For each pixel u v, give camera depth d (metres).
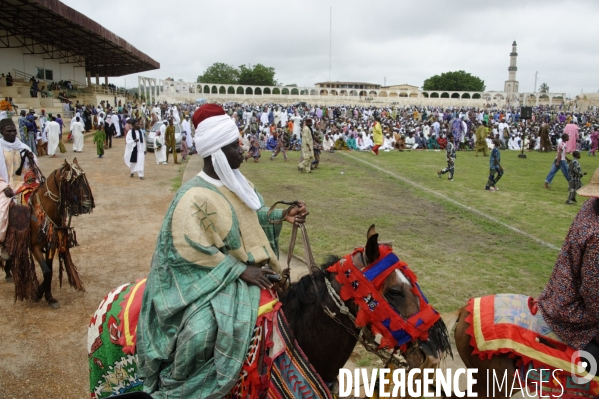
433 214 12.42
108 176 16.89
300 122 30.62
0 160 7.50
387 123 37.97
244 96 73.12
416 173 19.30
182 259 2.88
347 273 2.94
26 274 6.69
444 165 21.92
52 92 32.75
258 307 2.97
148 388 3.01
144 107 42.84
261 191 14.80
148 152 24.47
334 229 10.71
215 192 3.05
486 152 26.81
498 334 3.68
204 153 3.08
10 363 5.46
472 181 17.81
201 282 2.89
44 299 7.20
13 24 30.19
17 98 28.48
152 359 2.94
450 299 7.00
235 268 2.98
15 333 6.16
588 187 3.37
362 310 2.84
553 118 49.38
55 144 20.81
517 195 15.34
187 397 2.83
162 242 2.99
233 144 3.13
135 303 3.36
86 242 9.79
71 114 31.36
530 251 9.48
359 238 10.07
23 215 6.62
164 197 13.99
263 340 2.94
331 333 3.06
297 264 8.41
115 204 12.98
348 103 76.81
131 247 9.57
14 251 6.62
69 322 6.50
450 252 9.30
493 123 40.97
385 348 3.03
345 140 28.14
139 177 16.78
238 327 2.83
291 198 13.91
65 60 40.53
